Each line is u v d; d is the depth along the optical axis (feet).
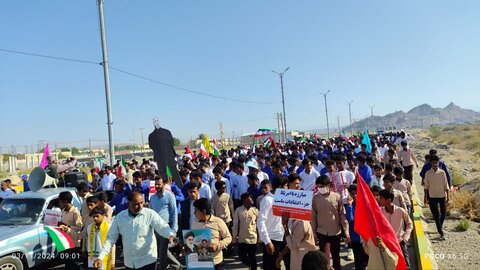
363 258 23.16
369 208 16.61
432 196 31.71
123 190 31.53
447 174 33.35
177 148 175.32
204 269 17.65
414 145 187.62
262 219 20.86
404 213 21.18
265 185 21.53
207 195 29.37
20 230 26.08
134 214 18.21
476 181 53.47
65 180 38.83
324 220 21.68
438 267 25.25
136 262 17.89
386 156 52.08
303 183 31.89
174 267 26.35
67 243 24.21
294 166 35.91
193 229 18.12
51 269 29.53
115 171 49.88
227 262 29.19
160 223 18.44
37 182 31.19
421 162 105.40
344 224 21.66
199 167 40.98
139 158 140.77
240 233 23.47
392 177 23.61
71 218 24.82
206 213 18.81
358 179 17.07
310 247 19.48
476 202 40.27
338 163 29.68
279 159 38.86
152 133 26.50
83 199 26.21
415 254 27.84
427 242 30.04
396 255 16.19
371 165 36.40
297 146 68.03
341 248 31.32
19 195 29.53
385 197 21.06
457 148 153.38
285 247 20.42
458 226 34.17
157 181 25.30
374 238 16.35
